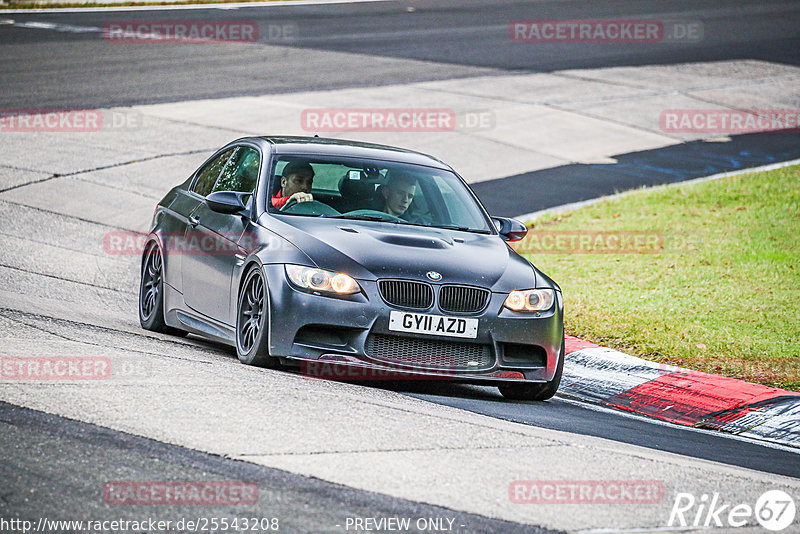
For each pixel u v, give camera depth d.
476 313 26.50
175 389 22.23
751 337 35.47
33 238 46.22
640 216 54.44
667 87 90.31
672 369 31.73
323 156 30.86
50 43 96.56
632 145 72.56
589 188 61.47
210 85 82.44
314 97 80.25
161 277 32.91
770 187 60.31
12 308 31.30
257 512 15.84
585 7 135.00
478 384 27.70
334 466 18.23
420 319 26.00
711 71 97.44
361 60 95.81
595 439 23.41
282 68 90.50
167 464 17.58
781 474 22.78
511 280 27.39
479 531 15.93
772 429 27.73
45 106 72.81
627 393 30.53
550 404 28.41
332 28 113.56
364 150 32.00
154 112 73.06
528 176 63.53
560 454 20.75
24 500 15.61
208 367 25.33
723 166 67.94
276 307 26.08
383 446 19.73
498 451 20.39
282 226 27.88
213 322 29.53
